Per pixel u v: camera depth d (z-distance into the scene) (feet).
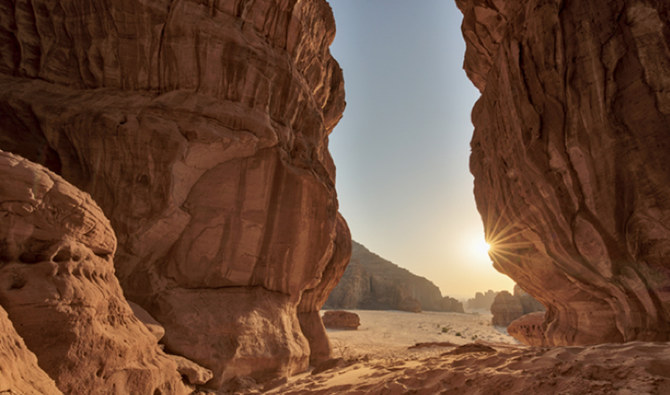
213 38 32.19
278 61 37.11
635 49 22.54
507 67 32.30
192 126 30.45
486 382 12.48
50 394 11.50
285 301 36.50
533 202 31.86
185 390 22.97
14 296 13.94
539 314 58.95
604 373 10.47
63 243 16.02
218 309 30.07
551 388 10.57
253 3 35.60
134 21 31.09
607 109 23.72
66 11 31.35
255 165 34.45
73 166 30.01
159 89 31.86
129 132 29.17
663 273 21.81
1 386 9.12
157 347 22.13
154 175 29.25
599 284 29.58
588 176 25.38
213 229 32.09
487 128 40.81
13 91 29.81
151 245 29.37
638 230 22.41
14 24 31.17
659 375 9.61
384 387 15.10
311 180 37.55
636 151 22.27
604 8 24.06
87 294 16.29
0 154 15.33
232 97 33.27
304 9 41.19
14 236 14.82
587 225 26.16
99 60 31.58
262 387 27.22
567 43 25.94
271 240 35.06
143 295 28.60
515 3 31.19
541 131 28.37
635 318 26.96
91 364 15.58
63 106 29.94
